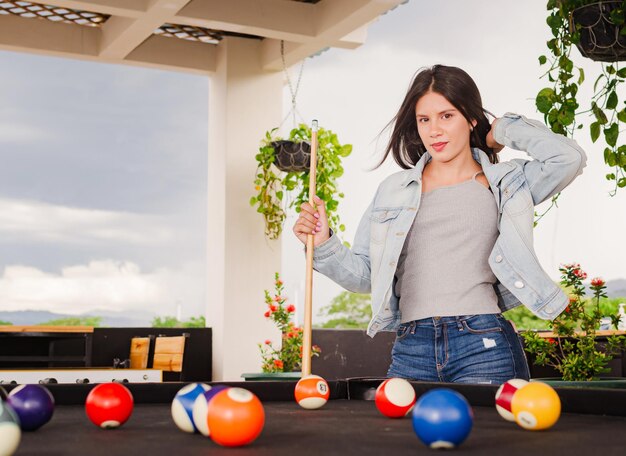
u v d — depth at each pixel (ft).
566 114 9.81
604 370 11.30
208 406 3.99
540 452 3.77
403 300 7.70
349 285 8.28
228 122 18.38
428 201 7.75
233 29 16.19
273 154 17.44
